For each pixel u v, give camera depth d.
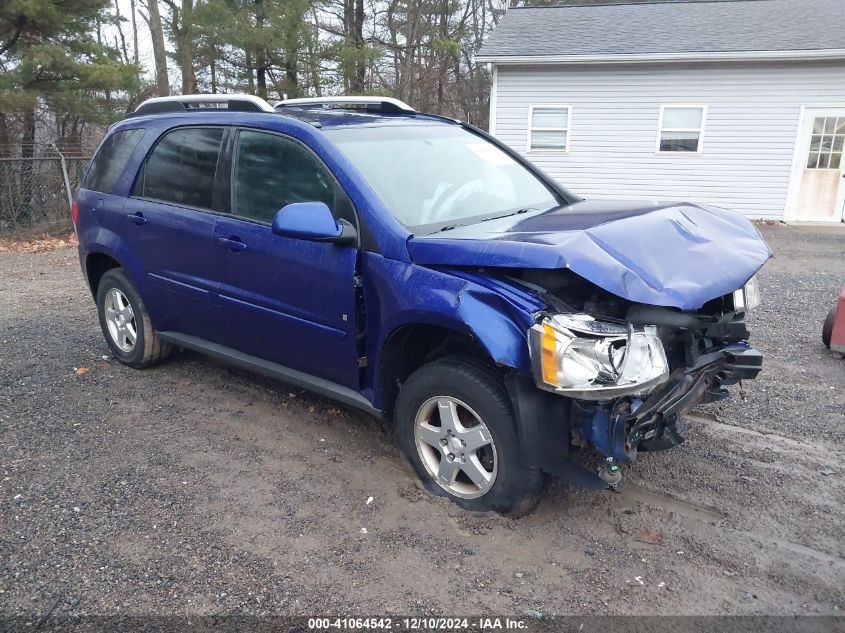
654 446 3.17
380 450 3.94
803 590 2.77
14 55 13.48
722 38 15.55
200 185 4.28
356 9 24.78
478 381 3.06
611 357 2.74
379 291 3.32
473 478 3.20
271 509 3.32
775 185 15.72
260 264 3.85
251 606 2.66
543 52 15.84
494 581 2.82
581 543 3.07
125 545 3.03
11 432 4.13
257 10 18.09
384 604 2.68
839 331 5.48
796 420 4.35
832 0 17.42
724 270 3.10
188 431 4.18
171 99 4.77
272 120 3.91
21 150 15.26
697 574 2.87
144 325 4.93
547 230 3.17
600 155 16.47
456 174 3.96
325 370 3.79
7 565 2.88
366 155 3.69
